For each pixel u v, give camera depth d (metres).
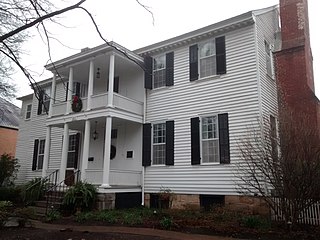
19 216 9.95
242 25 12.70
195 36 13.92
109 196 12.77
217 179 12.27
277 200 9.52
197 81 13.75
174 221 9.98
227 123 12.38
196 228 9.33
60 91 19.98
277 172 9.05
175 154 13.82
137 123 15.55
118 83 16.88
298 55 13.42
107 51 14.27
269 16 14.54
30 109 23.00
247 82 12.20
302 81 13.11
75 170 16.64
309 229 8.78
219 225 9.30
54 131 20.05
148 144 14.77
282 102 13.26
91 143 17.30
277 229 8.80
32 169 20.78
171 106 14.48
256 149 10.43
